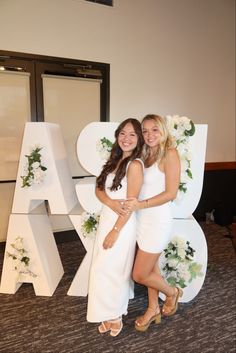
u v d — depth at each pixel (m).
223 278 2.65
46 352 1.76
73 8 3.22
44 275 2.35
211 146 4.44
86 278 2.34
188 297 2.26
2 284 2.39
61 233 3.62
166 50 3.86
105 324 1.93
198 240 2.19
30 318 2.09
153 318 1.98
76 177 3.61
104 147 2.16
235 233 3.42
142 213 1.80
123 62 3.61
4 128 3.15
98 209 2.21
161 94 3.94
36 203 2.53
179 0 3.80
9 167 3.24
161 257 2.21
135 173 1.70
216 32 4.16
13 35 3.00
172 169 1.73
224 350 1.78
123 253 1.76
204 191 4.36
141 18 3.61
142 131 1.77
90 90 3.51
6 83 3.07
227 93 4.43
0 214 3.29
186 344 1.83
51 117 3.36
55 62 3.25
